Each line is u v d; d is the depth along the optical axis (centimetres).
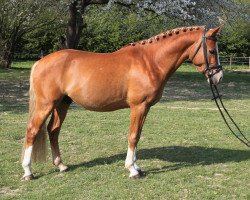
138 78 543
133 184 536
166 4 1830
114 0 1748
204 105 1276
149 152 708
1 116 1016
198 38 548
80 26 2038
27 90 1562
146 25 2156
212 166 622
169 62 552
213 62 543
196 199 492
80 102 561
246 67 3162
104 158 665
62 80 553
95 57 562
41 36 3089
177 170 599
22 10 2217
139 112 550
